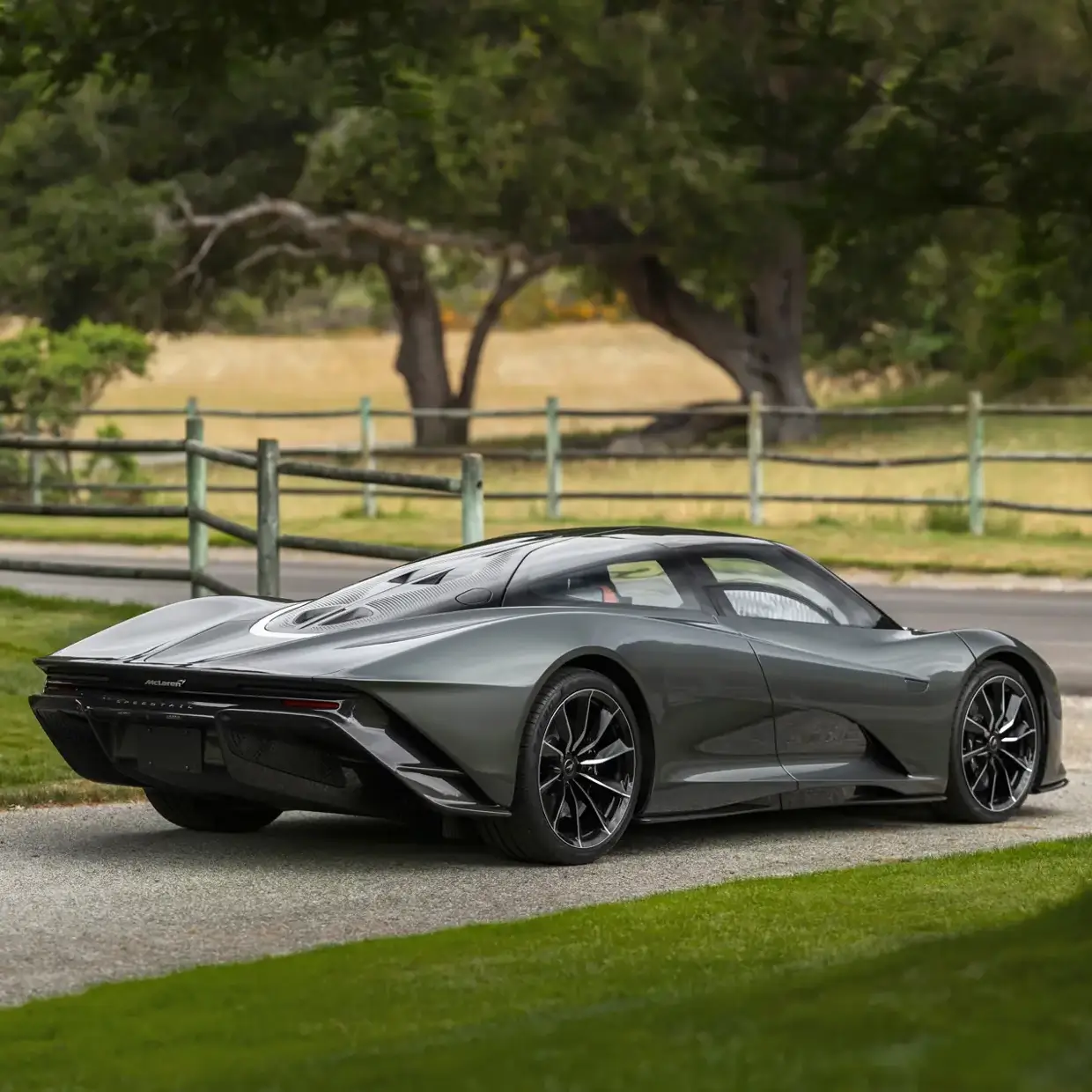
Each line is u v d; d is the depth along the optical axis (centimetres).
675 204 8038
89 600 3019
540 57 7456
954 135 2847
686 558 1571
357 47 3603
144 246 7919
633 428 10788
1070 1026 621
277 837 1569
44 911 1270
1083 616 3281
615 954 1041
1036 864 1353
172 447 2789
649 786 1480
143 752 1438
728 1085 596
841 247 3072
